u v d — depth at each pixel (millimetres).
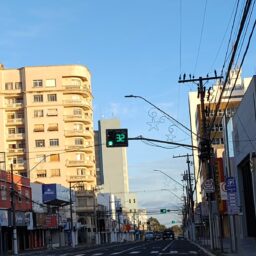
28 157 116688
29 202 74125
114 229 140625
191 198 82438
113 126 163250
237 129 45062
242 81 86688
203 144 31609
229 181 27578
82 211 111312
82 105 120375
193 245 55969
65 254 45906
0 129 117375
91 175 122625
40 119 117812
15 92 119000
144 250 46531
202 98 34312
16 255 51156
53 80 119375
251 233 44344
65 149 117188
